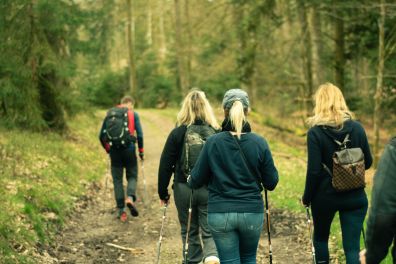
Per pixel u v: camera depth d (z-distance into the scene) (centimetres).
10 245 679
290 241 825
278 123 2842
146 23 6291
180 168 624
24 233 731
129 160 991
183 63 3744
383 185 295
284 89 2866
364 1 1944
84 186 1206
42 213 875
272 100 2911
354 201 521
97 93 4822
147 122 3059
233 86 3234
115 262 740
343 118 525
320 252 549
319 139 521
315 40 2442
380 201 295
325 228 543
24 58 1552
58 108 1722
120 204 978
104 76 4897
